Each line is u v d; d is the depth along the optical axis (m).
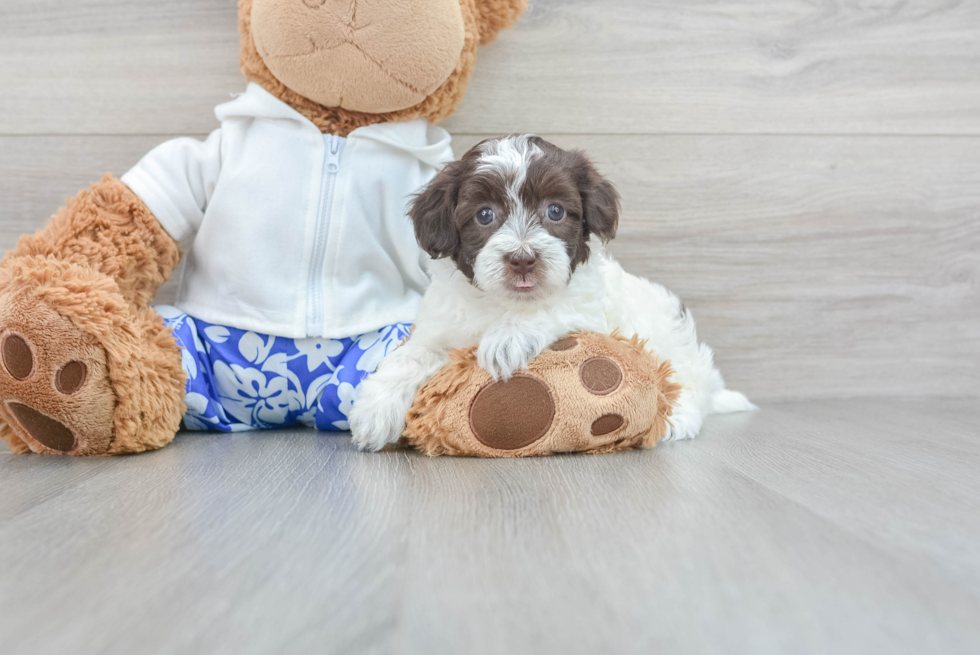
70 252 1.88
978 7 2.61
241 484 1.41
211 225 2.07
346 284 2.12
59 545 1.04
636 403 1.71
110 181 1.98
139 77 2.40
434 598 0.85
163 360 1.86
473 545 1.03
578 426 1.68
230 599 0.85
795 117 2.59
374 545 1.03
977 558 0.99
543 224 1.78
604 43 2.50
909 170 2.65
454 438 1.69
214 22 2.39
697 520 1.15
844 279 2.66
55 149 2.40
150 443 1.81
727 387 2.66
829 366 2.69
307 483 1.42
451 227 1.85
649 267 2.59
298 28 1.92
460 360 1.74
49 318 1.69
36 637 0.76
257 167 2.06
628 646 0.73
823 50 2.58
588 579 0.90
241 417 2.12
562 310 1.82
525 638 0.75
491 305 1.84
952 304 2.71
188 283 2.15
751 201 2.60
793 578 0.91
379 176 2.12
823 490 1.35
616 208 1.91
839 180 2.62
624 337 1.86
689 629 0.77
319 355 2.08
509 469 1.55
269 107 2.08
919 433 2.04
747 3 2.53
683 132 2.55
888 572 0.93
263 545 1.04
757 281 2.63
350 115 2.12
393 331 2.10
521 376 1.69
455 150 2.49
